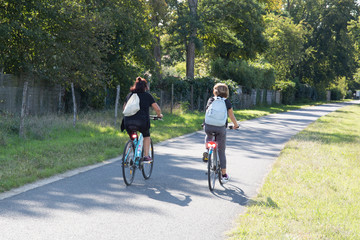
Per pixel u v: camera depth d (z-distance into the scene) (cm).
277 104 5278
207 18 3409
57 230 459
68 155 908
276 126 2047
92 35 1691
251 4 3503
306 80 7250
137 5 1970
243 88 4075
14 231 449
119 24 1884
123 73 2048
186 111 2580
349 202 612
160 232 469
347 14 6756
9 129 1120
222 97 702
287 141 1426
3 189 612
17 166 761
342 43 6812
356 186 726
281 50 5706
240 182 754
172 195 643
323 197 630
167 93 2788
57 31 1614
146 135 715
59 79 1627
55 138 1163
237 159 1014
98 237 444
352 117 3073
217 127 687
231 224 507
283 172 823
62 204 561
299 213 536
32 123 1249
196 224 503
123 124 717
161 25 2983
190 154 1062
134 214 533
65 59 1583
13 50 1502
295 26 5712
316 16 6925
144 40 2048
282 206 575
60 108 1769
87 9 1789
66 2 1595
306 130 1833
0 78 1503
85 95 1920
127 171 685
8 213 509
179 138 1404
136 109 689
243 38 4162
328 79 7212
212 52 4366
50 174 730
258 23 4150
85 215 518
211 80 3195
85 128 1359
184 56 4378
